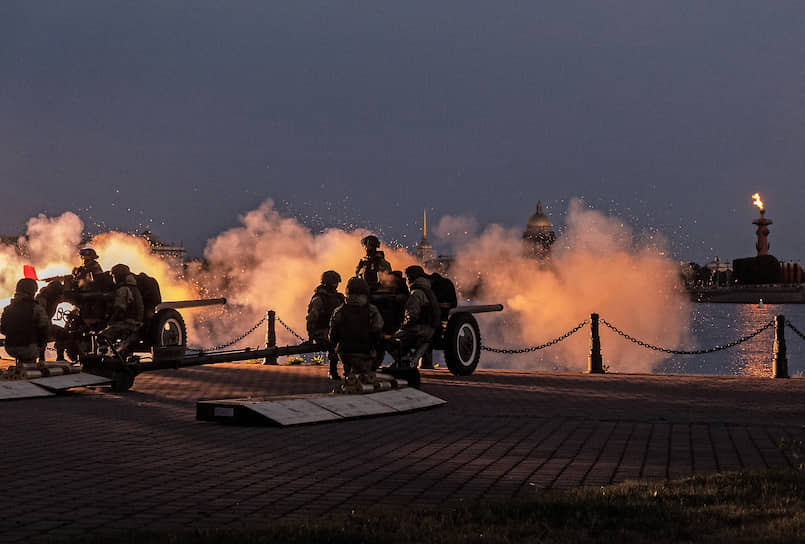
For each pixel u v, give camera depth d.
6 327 14.79
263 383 16.78
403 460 8.32
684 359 61.47
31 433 10.02
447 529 5.38
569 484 7.13
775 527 5.31
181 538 5.13
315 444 9.31
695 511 5.75
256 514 6.08
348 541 5.08
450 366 18.45
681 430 10.52
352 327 12.82
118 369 15.12
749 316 171.50
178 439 9.61
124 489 6.93
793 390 15.88
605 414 12.19
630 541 5.12
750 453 8.76
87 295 16.38
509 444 9.34
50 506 6.31
